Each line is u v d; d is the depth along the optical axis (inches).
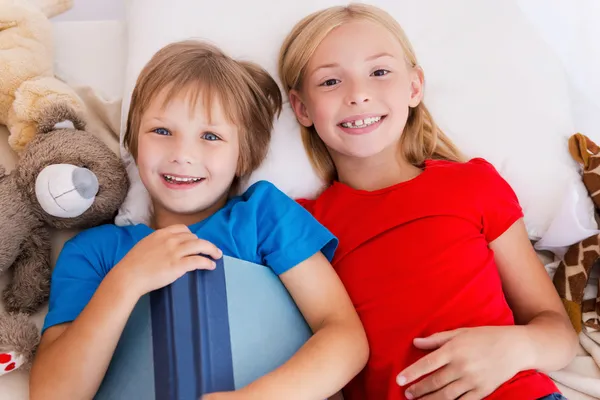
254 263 38.2
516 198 42.7
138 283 33.7
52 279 38.2
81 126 42.8
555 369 37.5
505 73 46.6
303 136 45.2
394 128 42.5
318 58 42.4
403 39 44.6
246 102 41.8
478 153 45.4
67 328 34.4
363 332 37.5
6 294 39.4
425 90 46.4
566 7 54.1
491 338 35.9
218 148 39.6
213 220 39.9
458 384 35.0
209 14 46.2
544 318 39.2
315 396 34.0
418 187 41.9
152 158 38.7
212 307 34.9
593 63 52.9
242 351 35.0
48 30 46.7
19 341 34.9
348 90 41.4
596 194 43.4
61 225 40.4
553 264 44.0
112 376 34.8
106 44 51.7
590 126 49.4
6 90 43.3
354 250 40.8
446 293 38.3
